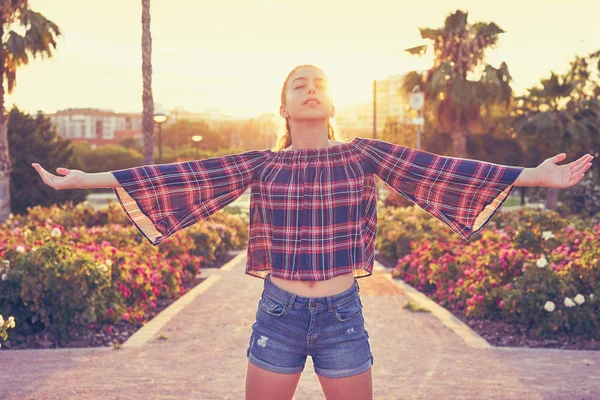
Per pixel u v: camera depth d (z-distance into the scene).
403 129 38.50
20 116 28.09
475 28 29.67
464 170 2.91
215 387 5.74
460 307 9.77
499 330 8.17
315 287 2.88
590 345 7.46
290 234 2.89
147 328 8.31
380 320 8.88
